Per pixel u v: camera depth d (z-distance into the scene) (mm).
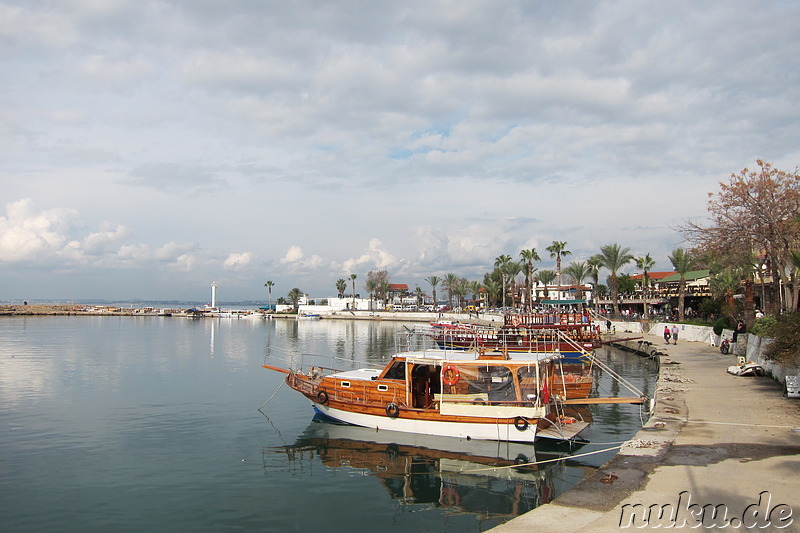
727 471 11133
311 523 13148
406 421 20453
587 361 39531
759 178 33375
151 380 36688
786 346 21047
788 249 32062
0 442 20672
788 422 15961
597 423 22547
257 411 26266
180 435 21688
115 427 23047
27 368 42969
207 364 46188
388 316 152750
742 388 22484
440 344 42531
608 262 86875
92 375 39125
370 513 13742
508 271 120812
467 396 19516
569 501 9688
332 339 78375
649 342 50188
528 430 18719
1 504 14492
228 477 16609
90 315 191250
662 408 18359
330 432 21312
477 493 14930
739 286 52594
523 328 43188
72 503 14570
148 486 15844
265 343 70250
